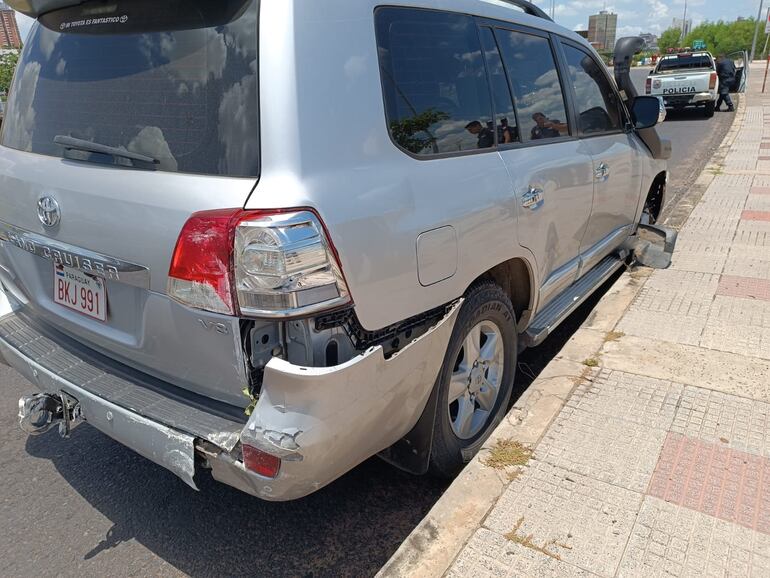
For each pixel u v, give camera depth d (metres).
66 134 2.37
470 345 2.77
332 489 2.91
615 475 2.58
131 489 2.98
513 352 3.13
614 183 4.09
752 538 2.24
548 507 2.41
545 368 3.46
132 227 2.02
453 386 2.72
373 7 2.20
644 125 4.45
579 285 4.07
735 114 18.30
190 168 1.96
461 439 2.87
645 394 3.18
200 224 1.84
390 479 2.97
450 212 2.35
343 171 1.96
